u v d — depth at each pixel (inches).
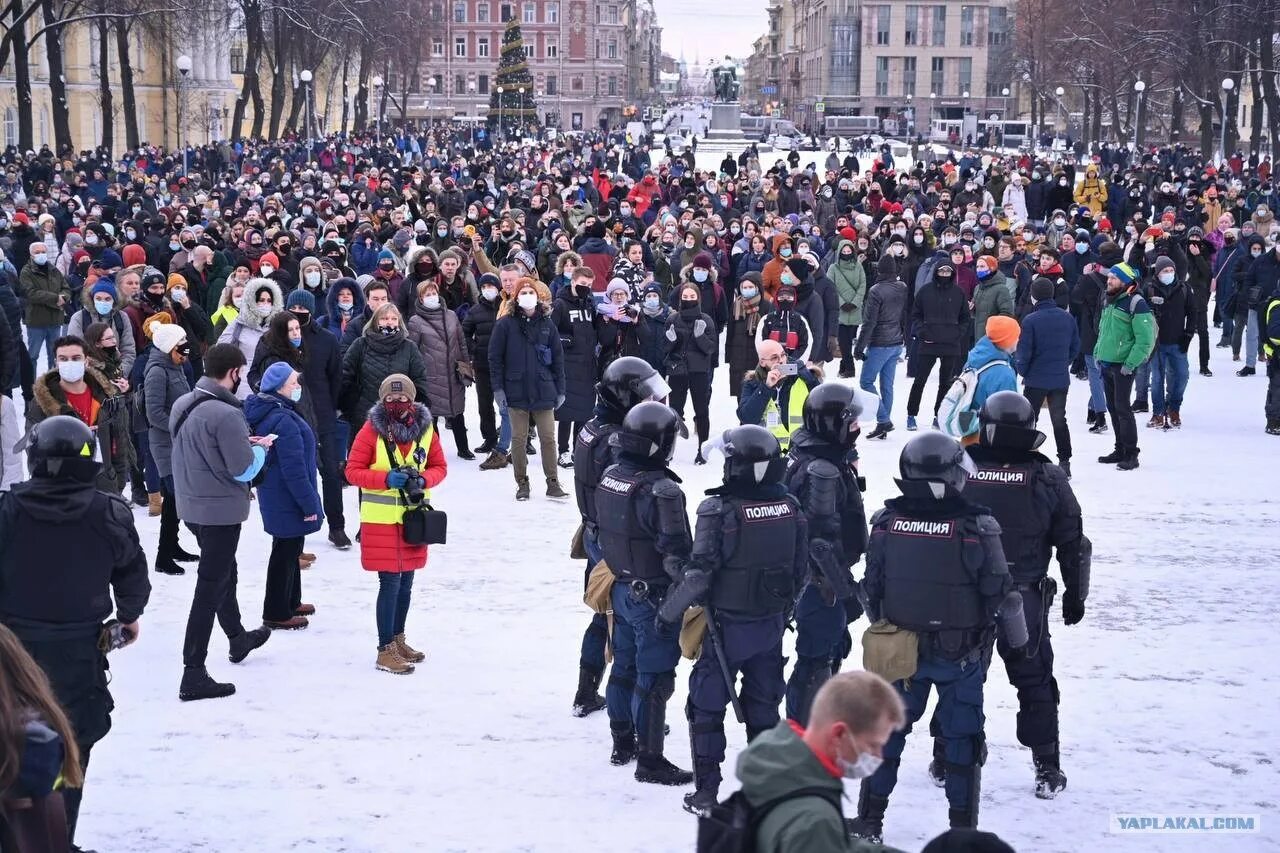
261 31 2559.1
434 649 336.8
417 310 543.2
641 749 261.6
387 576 318.0
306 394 419.2
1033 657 253.1
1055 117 5132.9
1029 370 519.5
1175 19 2576.3
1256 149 2618.1
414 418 318.3
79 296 765.9
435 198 1210.6
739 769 138.6
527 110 4128.9
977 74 5856.3
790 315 526.0
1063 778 255.9
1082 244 774.5
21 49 1840.6
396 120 5088.6
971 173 1697.8
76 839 233.5
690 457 566.6
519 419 492.7
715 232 861.8
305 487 341.7
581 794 255.9
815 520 254.1
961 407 402.3
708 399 573.6
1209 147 2517.2
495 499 497.0
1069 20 3410.4
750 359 639.8
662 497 249.0
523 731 287.0
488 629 351.6
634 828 240.5
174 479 305.6
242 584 392.8
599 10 6008.9
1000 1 5807.1
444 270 594.9
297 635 348.5
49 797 152.5
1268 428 617.0
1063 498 248.2
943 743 253.9
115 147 3036.4
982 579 225.3
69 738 157.6
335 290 544.7
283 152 2293.3
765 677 246.2
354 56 4126.5
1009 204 1398.9
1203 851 232.7
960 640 226.7
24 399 639.1
